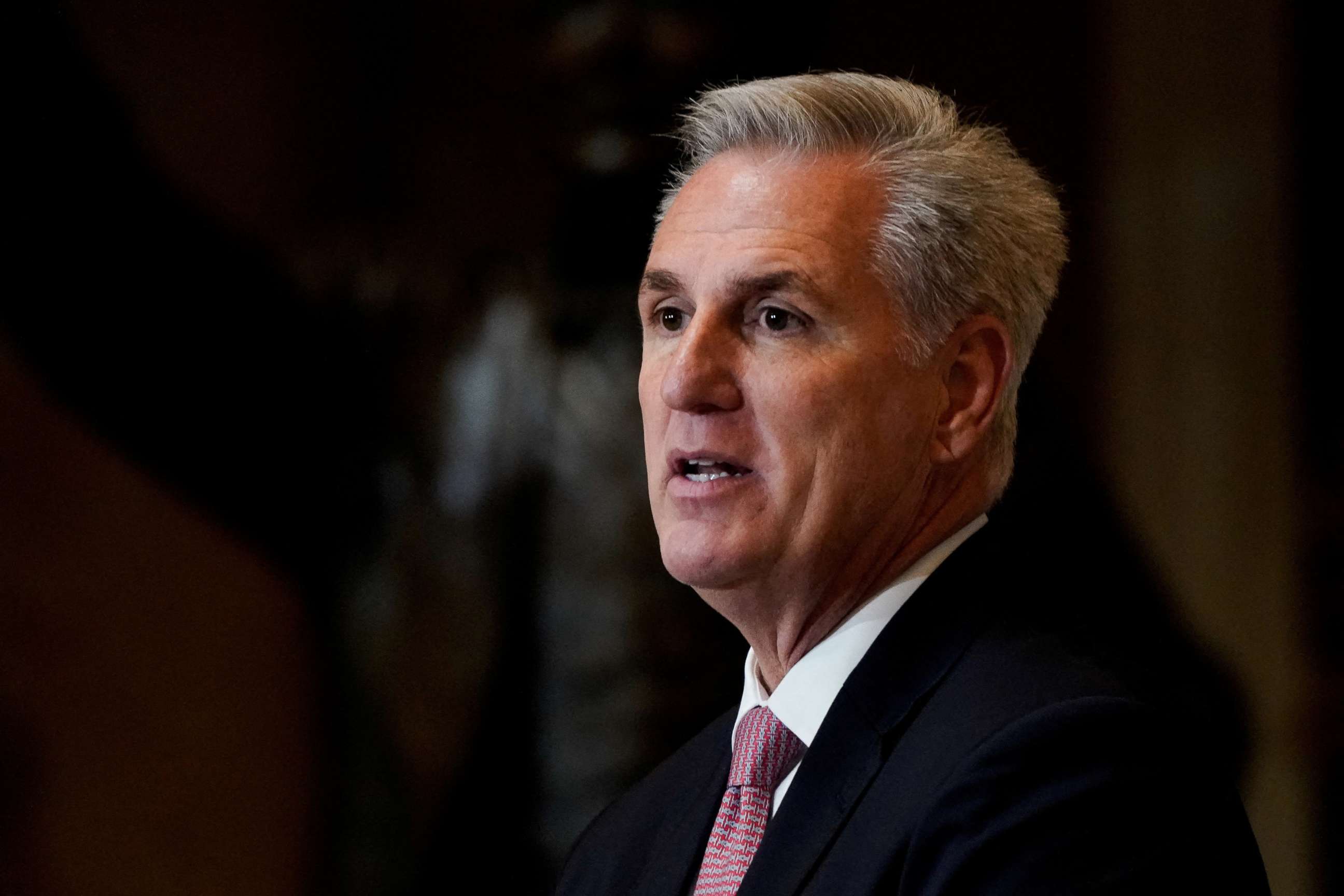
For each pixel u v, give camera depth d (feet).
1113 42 46.70
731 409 17.46
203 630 42.22
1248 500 44.78
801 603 17.83
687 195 18.29
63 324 40.09
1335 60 45.91
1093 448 44.24
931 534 17.97
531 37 42.50
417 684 39.09
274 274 42.01
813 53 43.78
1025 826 14.34
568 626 37.73
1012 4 46.55
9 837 42.29
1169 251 46.03
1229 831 14.94
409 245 42.34
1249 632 44.14
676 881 18.57
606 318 39.65
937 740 15.67
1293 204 45.78
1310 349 45.21
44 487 41.68
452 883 38.50
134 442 41.24
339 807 40.19
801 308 17.31
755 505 17.43
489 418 39.45
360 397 40.91
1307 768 43.47
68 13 40.06
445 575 39.19
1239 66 46.21
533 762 37.81
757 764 17.85
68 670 42.37
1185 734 15.08
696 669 37.37
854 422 17.29
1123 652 16.81
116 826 42.55
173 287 40.96
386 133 43.37
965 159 18.15
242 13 43.11
